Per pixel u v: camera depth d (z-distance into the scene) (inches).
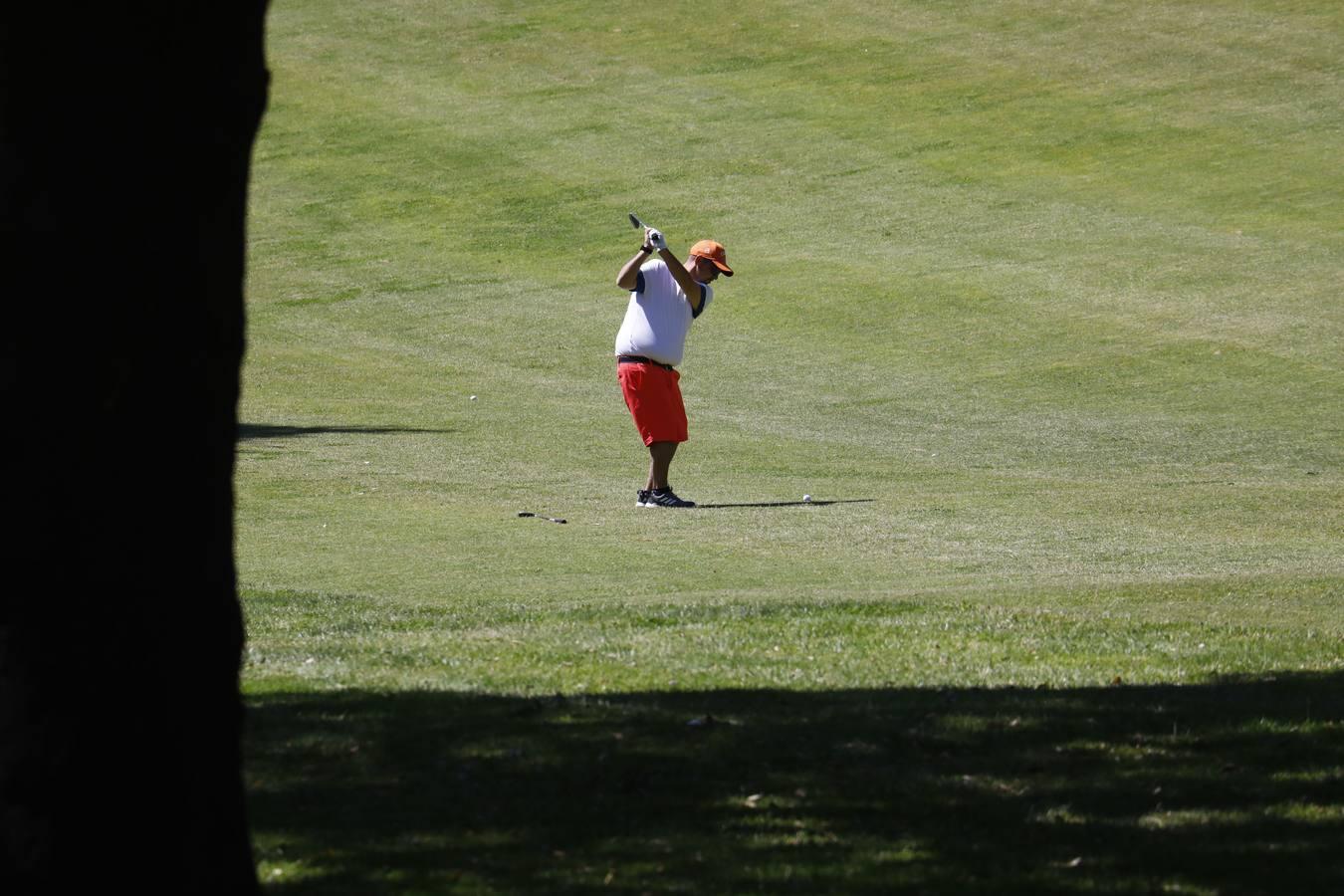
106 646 544.1
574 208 5516.7
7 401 535.2
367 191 5792.3
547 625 1432.1
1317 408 3341.5
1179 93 6077.8
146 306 539.2
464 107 6525.6
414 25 7416.3
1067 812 867.4
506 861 781.3
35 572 540.1
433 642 1358.3
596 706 1090.7
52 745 544.1
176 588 554.6
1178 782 925.2
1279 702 1121.4
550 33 7224.4
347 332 4411.9
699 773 933.2
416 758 959.0
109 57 527.5
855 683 1200.8
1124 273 4503.0
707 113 6264.8
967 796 895.1
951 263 4712.1
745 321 4315.9
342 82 6840.6
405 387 3732.8
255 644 1348.4
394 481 2508.6
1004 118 5989.2
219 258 556.7
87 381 534.6
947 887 747.4
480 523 2097.7
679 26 7190.0
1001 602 1557.6
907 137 5895.7
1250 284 4338.1
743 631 1397.6
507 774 927.7
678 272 2257.6
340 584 1680.6
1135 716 1072.8
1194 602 1568.7
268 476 2527.1
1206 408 3383.4
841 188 5482.3
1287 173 5270.7
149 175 535.2
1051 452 2965.1
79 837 547.2
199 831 567.2
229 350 564.4
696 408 3472.0
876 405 3491.6
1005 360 3865.7
